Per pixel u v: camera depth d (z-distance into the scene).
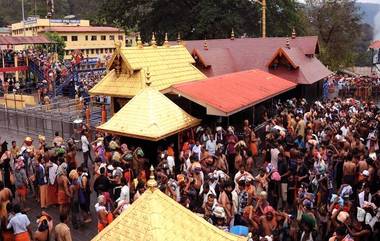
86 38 88.25
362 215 12.68
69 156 17.83
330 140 19.06
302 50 38.69
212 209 12.35
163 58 27.31
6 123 32.47
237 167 17.91
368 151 18.03
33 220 16.42
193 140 20.19
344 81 44.34
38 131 29.38
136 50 25.77
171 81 26.19
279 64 35.66
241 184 13.99
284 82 30.70
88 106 32.38
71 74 43.44
